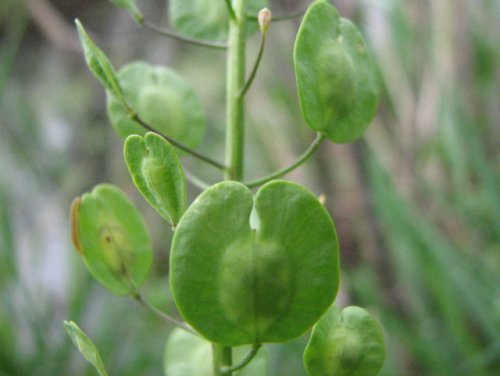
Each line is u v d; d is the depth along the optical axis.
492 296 0.11
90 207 0.06
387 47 0.13
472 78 0.13
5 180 0.14
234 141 0.06
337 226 0.14
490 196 0.12
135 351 0.12
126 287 0.06
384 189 0.11
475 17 0.13
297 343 0.11
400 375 0.11
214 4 0.07
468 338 0.11
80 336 0.05
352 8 0.13
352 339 0.05
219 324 0.05
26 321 0.12
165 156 0.05
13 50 0.14
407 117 0.13
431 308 0.12
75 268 0.13
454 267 0.11
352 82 0.06
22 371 0.11
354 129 0.06
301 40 0.05
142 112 0.07
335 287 0.05
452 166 0.13
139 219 0.06
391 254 0.12
